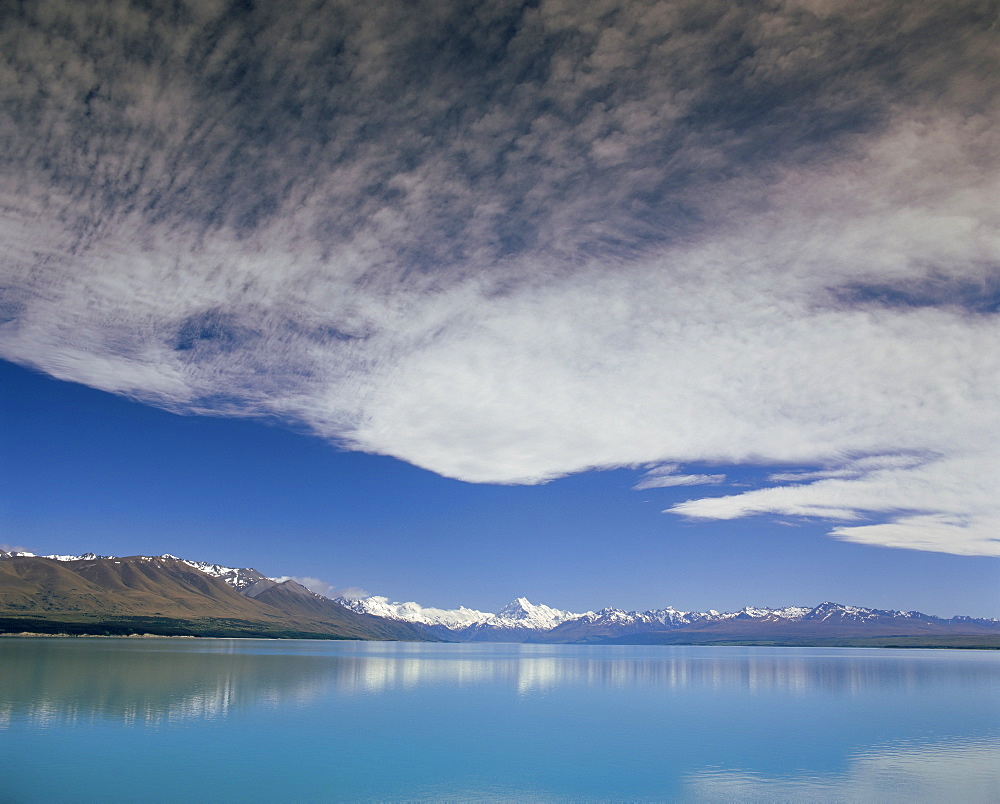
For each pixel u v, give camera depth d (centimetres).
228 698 7131
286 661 14462
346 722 5709
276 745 4659
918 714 6706
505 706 7069
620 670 13988
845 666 16888
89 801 3372
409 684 9556
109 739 4772
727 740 5116
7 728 5128
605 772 4069
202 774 3866
